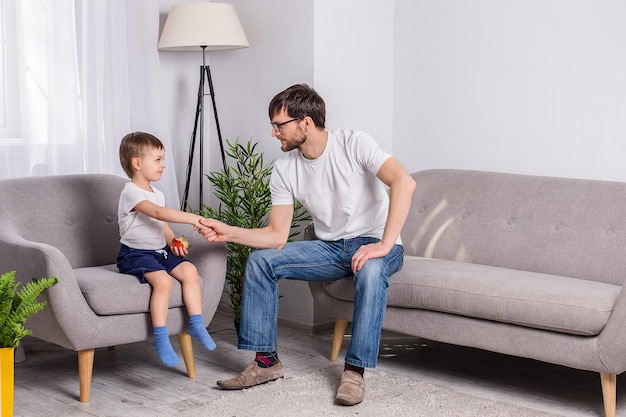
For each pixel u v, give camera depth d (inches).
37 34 136.9
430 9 157.8
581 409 109.9
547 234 129.6
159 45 149.6
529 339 109.0
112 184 135.1
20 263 109.1
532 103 144.7
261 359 116.9
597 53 136.3
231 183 147.9
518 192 136.2
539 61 143.3
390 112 165.3
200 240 122.0
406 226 146.5
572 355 105.1
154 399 112.3
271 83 157.6
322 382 118.1
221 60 166.9
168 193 154.3
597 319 102.3
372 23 160.1
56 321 106.4
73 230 129.7
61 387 118.0
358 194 119.1
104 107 145.3
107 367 127.8
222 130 167.6
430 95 159.0
